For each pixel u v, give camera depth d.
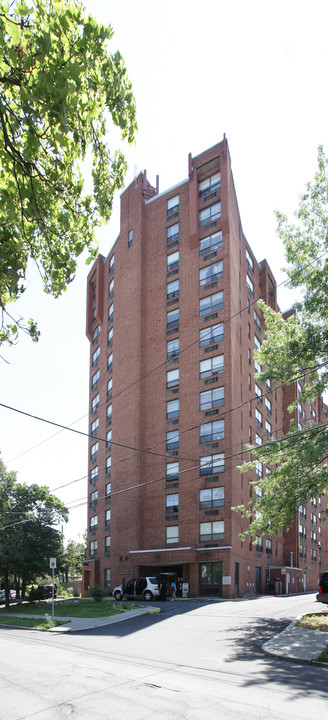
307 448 18.03
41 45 5.51
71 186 6.86
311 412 65.81
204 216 43.03
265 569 43.66
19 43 5.61
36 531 46.91
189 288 42.41
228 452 36.56
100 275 54.19
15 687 10.49
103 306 53.03
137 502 40.22
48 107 5.62
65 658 14.20
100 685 10.25
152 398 42.34
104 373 50.28
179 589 36.25
